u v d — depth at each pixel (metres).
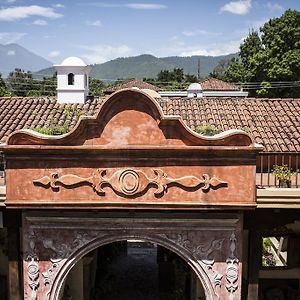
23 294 10.42
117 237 9.98
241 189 9.27
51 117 14.70
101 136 9.16
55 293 10.15
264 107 15.12
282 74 37.22
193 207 9.27
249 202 9.29
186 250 9.98
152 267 16.58
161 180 9.23
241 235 9.89
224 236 9.91
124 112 9.12
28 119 14.48
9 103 15.60
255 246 10.10
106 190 9.28
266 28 38.62
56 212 9.84
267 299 12.14
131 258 17.56
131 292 14.42
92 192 9.30
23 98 16.03
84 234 9.99
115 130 9.16
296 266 12.25
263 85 38.56
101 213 9.86
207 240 9.95
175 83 69.38
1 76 46.06
